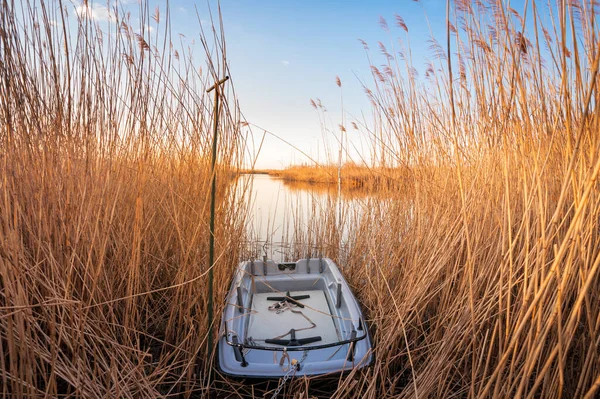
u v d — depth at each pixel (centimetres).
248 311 222
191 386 174
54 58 162
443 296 206
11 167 149
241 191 247
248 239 385
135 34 195
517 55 124
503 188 172
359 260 346
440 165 257
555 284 129
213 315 192
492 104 154
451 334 166
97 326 154
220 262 207
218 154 209
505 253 145
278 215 649
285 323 221
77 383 135
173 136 230
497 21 130
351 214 384
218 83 166
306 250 428
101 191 184
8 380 144
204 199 200
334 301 237
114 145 196
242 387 162
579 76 98
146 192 213
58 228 170
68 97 166
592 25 94
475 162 196
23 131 155
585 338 147
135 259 179
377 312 233
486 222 180
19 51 153
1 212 135
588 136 98
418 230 236
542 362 148
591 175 90
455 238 201
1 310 135
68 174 169
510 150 145
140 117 203
